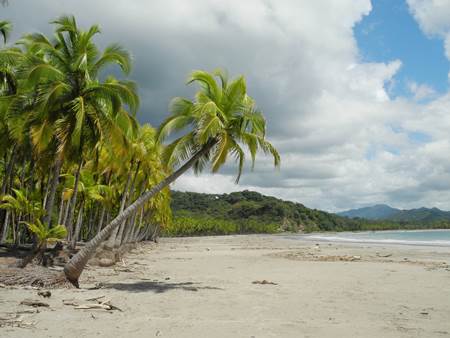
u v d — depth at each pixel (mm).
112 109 18734
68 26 18375
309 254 37875
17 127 18969
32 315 9523
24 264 16422
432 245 57219
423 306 12250
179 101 16719
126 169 30984
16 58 18250
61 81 18031
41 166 21797
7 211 28859
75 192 22047
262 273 21641
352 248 49844
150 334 8398
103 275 19109
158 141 16328
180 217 128750
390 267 24656
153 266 25672
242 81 16469
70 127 18016
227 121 15930
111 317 9867
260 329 9094
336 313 11094
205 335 8469
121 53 18609
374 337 8539
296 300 13094
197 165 17609
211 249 50656
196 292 14578
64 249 25922
